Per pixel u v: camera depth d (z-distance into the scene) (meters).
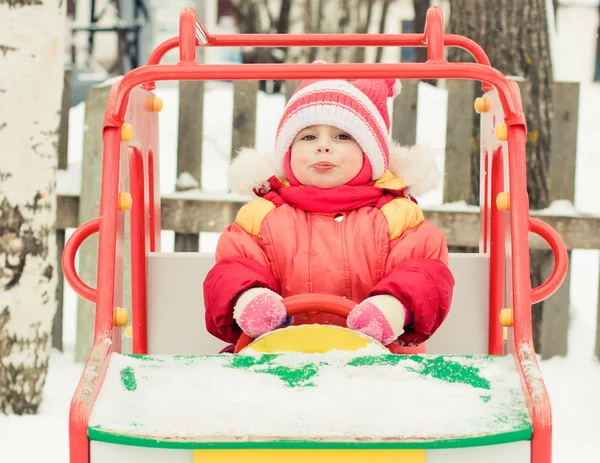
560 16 12.32
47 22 3.11
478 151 4.08
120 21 11.81
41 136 3.14
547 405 1.39
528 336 1.58
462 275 2.32
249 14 9.67
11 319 3.16
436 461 1.37
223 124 7.52
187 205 3.82
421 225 2.15
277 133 2.27
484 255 2.32
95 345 1.58
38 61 3.11
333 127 2.17
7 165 3.11
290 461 1.36
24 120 3.11
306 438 1.34
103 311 1.63
